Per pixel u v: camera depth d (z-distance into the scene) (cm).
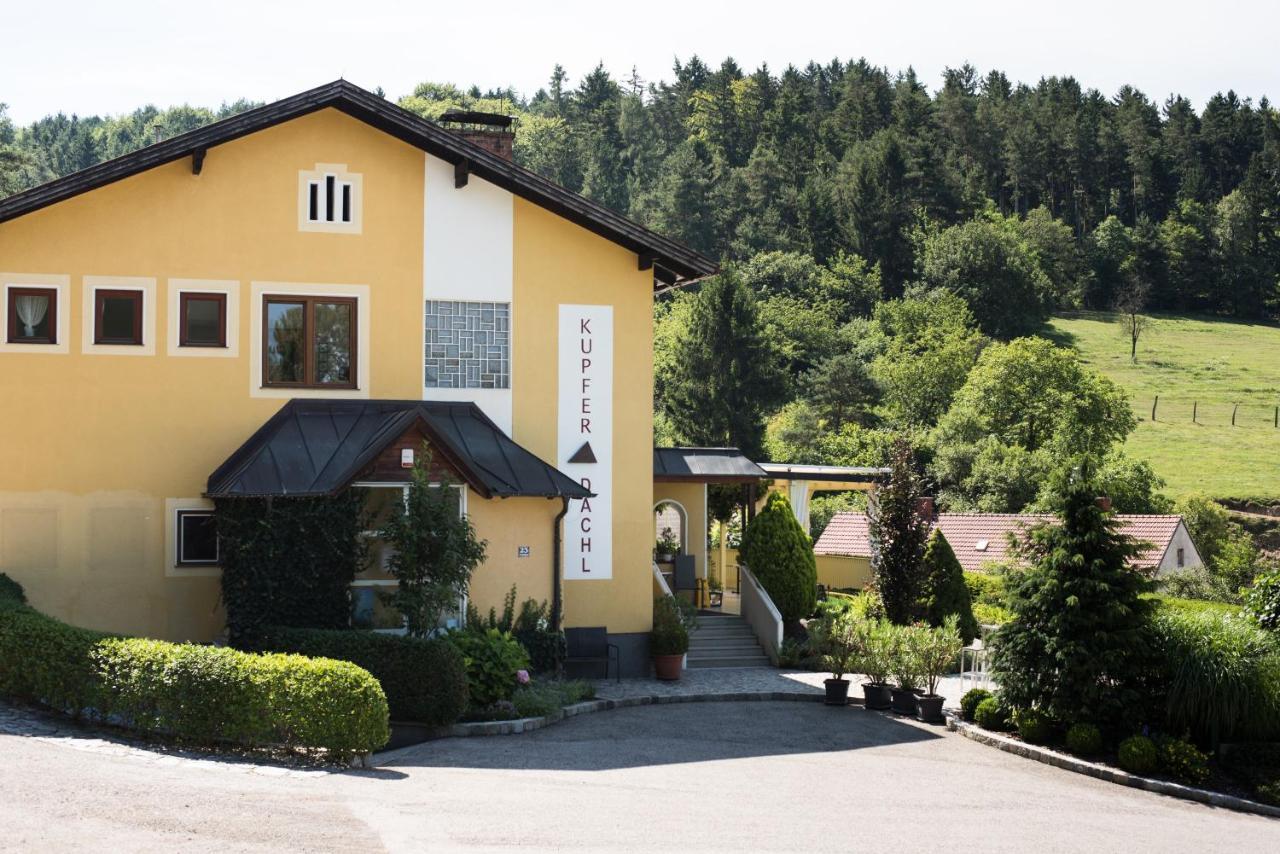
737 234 12400
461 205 2425
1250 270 14400
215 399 2278
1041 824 1488
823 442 7838
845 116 15850
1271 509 7856
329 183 2358
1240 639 1933
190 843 1048
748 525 3169
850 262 12256
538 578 2328
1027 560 2177
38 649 1684
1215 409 10469
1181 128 17112
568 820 1288
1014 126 16562
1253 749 1845
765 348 7381
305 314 2338
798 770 1738
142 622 2216
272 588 2089
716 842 1238
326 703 1512
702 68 18512
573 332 2480
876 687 2362
